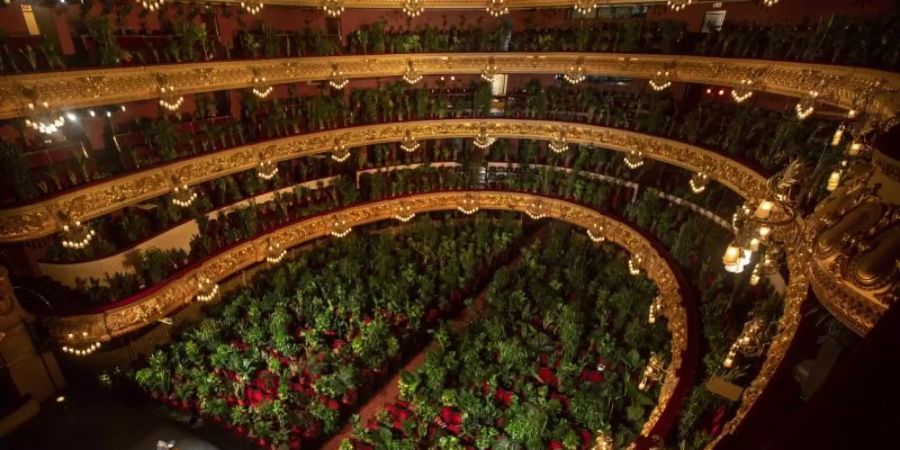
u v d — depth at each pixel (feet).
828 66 51.24
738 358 39.17
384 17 97.55
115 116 69.62
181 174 68.54
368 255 96.22
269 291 85.15
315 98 86.58
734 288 54.13
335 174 97.14
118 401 65.92
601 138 88.38
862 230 18.45
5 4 51.80
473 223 108.06
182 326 78.28
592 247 96.63
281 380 69.31
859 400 6.06
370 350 74.84
